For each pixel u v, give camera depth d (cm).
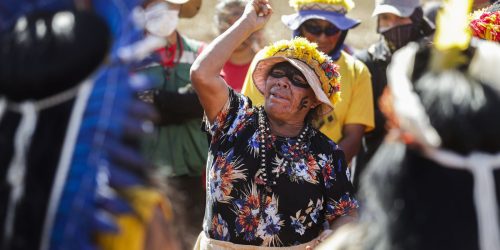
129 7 288
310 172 563
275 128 574
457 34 295
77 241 265
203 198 796
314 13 772
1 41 274
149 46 286
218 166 562
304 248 560
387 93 294
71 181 267
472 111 277
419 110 274
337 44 778
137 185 279
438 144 275
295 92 571
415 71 296
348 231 312
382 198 284
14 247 266
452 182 276
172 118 768
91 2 289
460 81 285
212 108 566
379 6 828
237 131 566
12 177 269
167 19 665
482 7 858
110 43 278
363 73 773
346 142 756
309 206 561
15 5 283
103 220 268
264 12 586
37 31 273
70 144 269
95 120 271
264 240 556
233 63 844
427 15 864
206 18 1466
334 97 595
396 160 283
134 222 278
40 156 268
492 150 276
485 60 292
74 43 270
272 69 586
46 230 266
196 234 780
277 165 559
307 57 582
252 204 557
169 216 294
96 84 276
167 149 773
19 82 268
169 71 761
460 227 274
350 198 570
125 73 281
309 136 574
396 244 280
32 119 270
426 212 277
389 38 823
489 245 271
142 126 280
